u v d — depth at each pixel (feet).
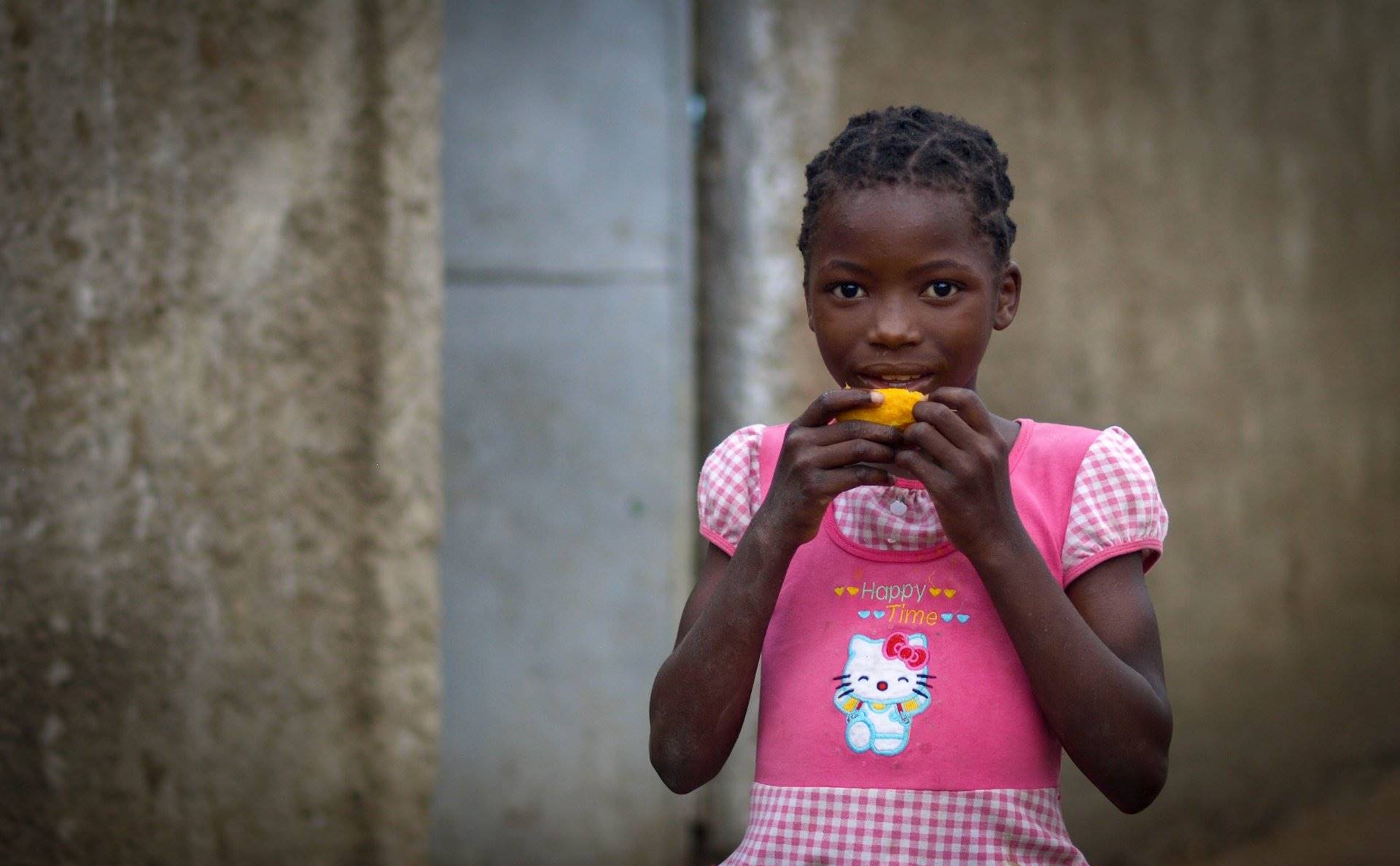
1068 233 17.40
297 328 12.93
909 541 6.56
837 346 6.34
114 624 12.35
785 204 15.83
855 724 6.33
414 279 13.29
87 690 12.27
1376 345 21.81
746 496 7.06
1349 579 21.20
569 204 16.62
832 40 15.78
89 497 12.31
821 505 6.08
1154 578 18.21
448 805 16.38
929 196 6.18
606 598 16.66
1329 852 18.65
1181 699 18.47
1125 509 6.45
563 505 16.63
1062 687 5.92
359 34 13.06
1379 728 21.66
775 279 15.84
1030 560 5.99
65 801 12.19
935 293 6.22
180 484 12.56
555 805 16.55
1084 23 17.62
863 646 6.44
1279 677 19.88
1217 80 19.17
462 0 16.43
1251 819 19.29
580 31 16.58
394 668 13.21
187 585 12.56
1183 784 18.45
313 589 12.99
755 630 6.23
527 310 16.58
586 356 16.63
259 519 12.81
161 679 12.47
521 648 16.55
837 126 15.85
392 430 13.21
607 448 16.65
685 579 16.78
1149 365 18.29
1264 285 19.84
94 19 12.32
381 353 13.17
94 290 12.35
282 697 12.85
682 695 6.36
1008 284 6.74
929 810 6.16
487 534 16.51
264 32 12.76
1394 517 22.08
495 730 16.47
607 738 16.62
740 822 15.96
